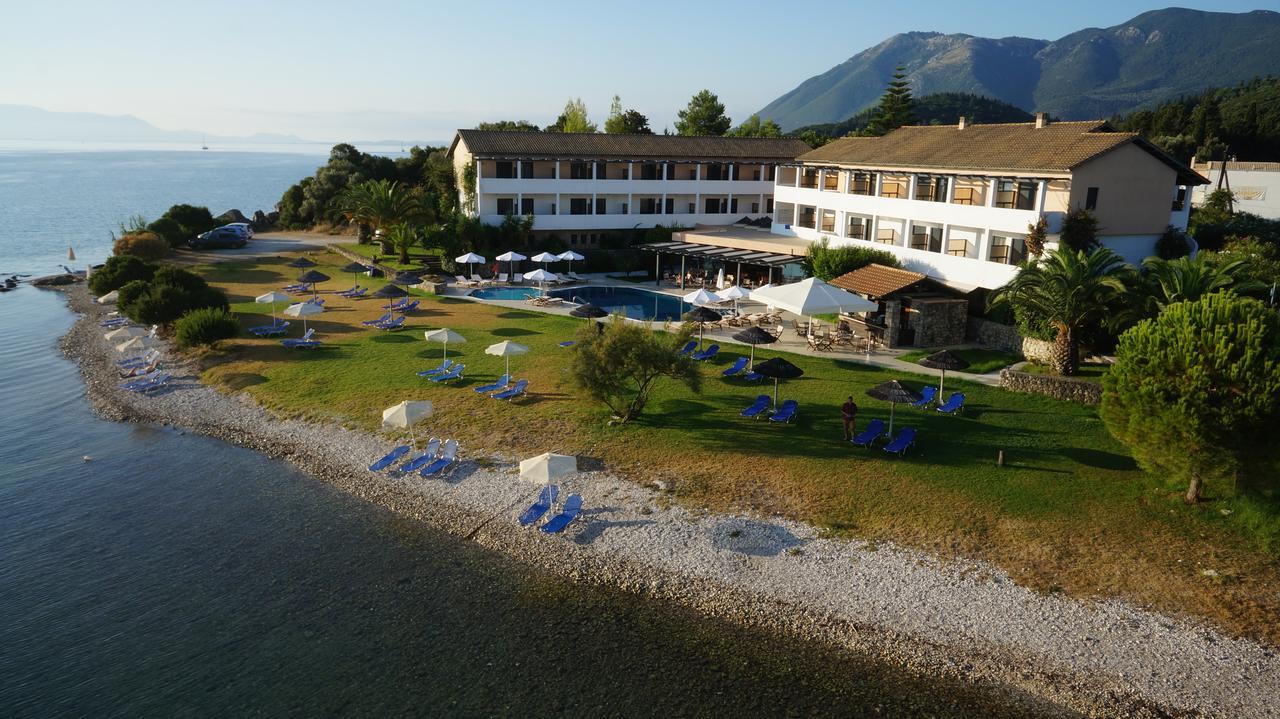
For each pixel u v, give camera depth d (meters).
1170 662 16.09
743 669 16.23
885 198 45.62
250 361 36.81
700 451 25.73
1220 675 15.73
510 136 66.44
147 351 39.16
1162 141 86.62
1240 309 20.12
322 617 18.03
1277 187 63.41
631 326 27.73
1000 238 39.28
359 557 20.70
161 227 71.38
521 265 61.47
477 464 25.73
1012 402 29.67
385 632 17.48
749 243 53.81
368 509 23.39
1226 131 95.38
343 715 14.84
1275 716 14.74
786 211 58.44
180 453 27.61
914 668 16.25
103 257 80.31
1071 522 20.84
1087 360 33.19
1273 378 18.83
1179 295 28.78
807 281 34.66
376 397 31.72
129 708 15.04
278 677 15.95
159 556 20.73
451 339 32.41
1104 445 25.45
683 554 20.34
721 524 21.55
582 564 20.16
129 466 26.52
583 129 98.69
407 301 50.50
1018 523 20.89
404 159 97.88
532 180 64.00
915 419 27.98
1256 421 18.91
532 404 30.39
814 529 21.14
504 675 16.02
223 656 16.62
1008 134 43.41
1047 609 17.75
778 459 25.00
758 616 18.00
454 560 20.53
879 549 20.16
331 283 57.44
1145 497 21.97
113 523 22.53
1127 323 30.50
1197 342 19.92
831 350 37.66
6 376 36.50
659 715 14.85
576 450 26.19
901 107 88.94
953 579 18.91
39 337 44.03
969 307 40.00
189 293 42.22
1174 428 19.84
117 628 17.61
